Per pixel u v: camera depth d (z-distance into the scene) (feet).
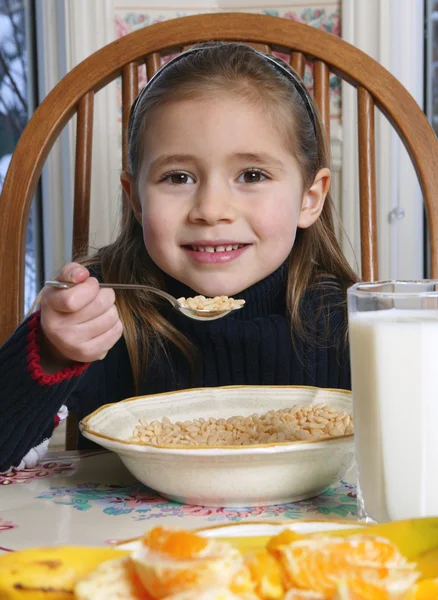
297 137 4.22
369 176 4.45
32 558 1.32
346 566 1.19
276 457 2.15
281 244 4.13
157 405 2.89
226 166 3.94
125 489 2.49
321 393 2.95
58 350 2.86
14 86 6.89
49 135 4.27
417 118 4.33
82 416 4.31
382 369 1.98
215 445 2.32
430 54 6.60
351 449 2.29
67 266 2.83
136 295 4.52
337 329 4.63
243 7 6.25
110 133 6.19
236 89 3.94
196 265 4.06
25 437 2.80
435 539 1.46
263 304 4.55
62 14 6.44
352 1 6.18
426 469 1.96
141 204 4.22
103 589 1.18
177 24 4.44
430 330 1.96
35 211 6.79
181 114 3.91
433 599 1.18
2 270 4.14
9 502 2.34
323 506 2.29
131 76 4.44
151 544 1.21
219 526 1.60
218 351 4.46
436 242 4.20
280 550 1.21
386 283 2.14
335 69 4.47
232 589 1.14
